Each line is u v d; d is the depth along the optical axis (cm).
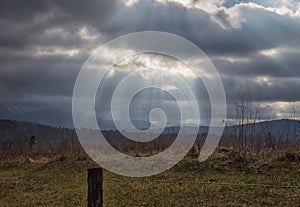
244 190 1691
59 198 1789
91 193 1061
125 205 1585
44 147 3681
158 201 1616
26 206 1708
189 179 1969
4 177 2464
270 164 2042
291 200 1536
